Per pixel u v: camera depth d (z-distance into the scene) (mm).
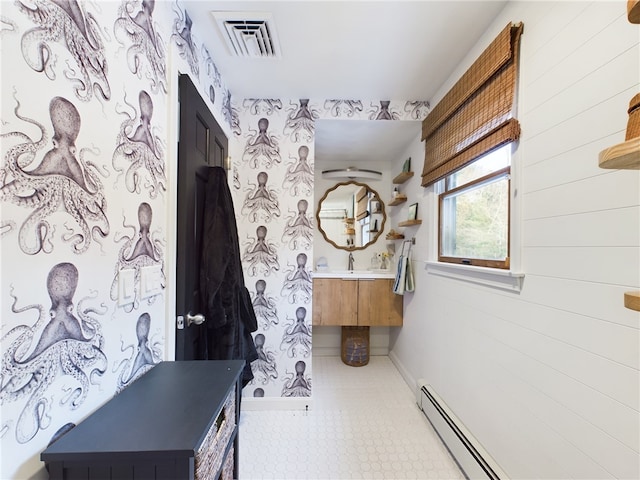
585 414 847
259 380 2076
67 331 614
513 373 1164
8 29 493
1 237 484
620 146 540
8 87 494
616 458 758
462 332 1571
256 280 2090
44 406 559
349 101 2100
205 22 1343
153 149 973
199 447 569
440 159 1836
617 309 761
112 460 536
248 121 2076
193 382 837
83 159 661
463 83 1524
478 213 1555
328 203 3111
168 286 1062
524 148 1109
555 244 959
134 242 862
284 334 2090
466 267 1486
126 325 823
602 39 809
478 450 1343
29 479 525
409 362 2428
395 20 1330
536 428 1038
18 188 510
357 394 2234
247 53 1575
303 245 2098
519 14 1147
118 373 781
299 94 2025
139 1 895
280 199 2094
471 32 1404
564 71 931
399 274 2408
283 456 1551
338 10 1271
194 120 1256
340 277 2590
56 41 588
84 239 663
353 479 1401
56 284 586
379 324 2594
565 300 919
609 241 783
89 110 681
